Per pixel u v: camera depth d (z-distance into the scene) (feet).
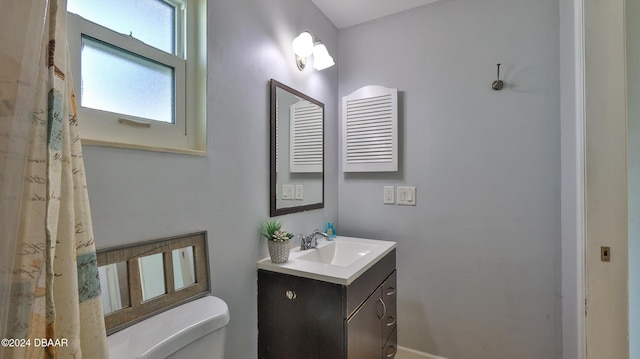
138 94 3.21
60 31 1.78
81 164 2.04
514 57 5.41
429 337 6.13
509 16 5.45
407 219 6.31
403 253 6.36
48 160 1.61
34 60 1.53
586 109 3.52
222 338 3.14
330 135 6.73
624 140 3.34
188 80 3.73
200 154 3.67
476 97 5.70
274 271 4.42
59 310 1.77
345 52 7.00
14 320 1.44
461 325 5.86
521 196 5.37
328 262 5.70
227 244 4.05
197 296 3.52
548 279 5.18
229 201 4.10
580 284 3.81
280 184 5.12
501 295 5.54
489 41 5.60
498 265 5.56
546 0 5.17
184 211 3.48
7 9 1.44
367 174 6.72
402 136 6.36
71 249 1.84
